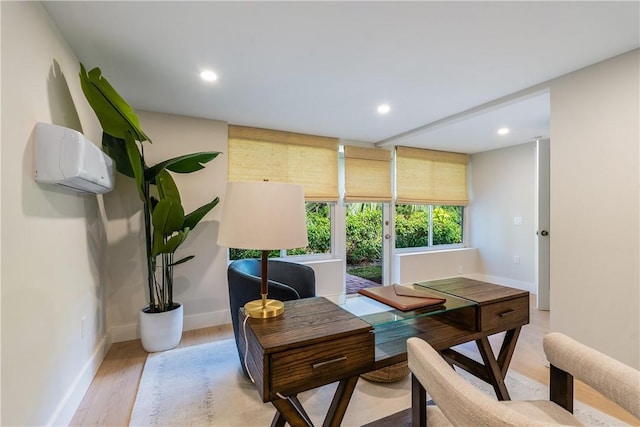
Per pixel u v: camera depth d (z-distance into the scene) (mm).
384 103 2707
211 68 2066
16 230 1219
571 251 2141
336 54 1903
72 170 1419
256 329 1166
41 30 1438
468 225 5109
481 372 1738
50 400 1482
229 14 1520
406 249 4645
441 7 1469
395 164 4418
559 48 1834
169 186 2625
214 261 3092
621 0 1413
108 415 1734
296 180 3637
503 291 1790
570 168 2145
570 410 1117
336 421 1192
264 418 1725
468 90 2447
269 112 2924
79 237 1912
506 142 4227
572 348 1097
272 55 1909
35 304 1356
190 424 1674
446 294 1740
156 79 2217
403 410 1766
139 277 2777
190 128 3004
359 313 1494
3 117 1145
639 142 1833
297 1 1426
